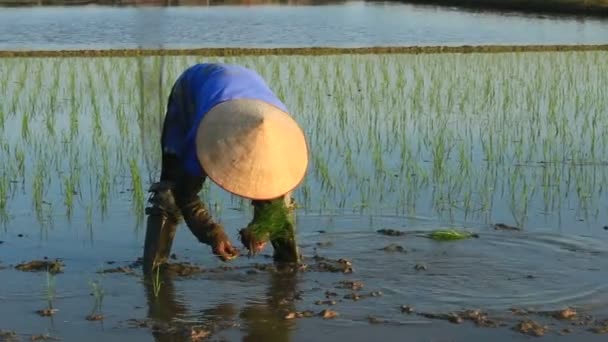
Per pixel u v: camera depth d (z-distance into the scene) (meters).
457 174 8.40
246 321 5.04
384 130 10.36
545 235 6.61
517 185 8.02
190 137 5.30
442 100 12.50
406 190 7.90
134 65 16.23
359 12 34.00
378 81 14.36
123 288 5.58
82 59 17.55
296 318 5.06
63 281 5.70
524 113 11.42
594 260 6.05
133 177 7.83
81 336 4.82
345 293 5.46
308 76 14.91
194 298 5.41
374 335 4.81
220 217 7.13
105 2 36.38
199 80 5.59
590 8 29.70
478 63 16.86
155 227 5.83
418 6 36.66
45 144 9.70
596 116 11.11
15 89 13.55
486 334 4.80
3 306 5.26
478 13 32.16
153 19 29.98
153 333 4.87
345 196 7.74
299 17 31.83
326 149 9.45
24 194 7.83
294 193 7.83
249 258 6.16
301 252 6.27
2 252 6.30
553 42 22.06
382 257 6.16
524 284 5.59
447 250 6.29
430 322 4.98
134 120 10.99
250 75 5.58
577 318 5.02
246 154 4.98
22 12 31.83
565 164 8.74
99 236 6.70
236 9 35.84
